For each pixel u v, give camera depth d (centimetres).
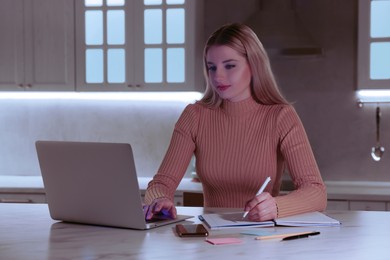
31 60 372
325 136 384
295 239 136
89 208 154
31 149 415
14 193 350
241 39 192
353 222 160
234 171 201
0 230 152
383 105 377
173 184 199
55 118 412
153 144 405
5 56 374
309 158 192
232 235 142
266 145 200
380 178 379
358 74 356
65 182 156
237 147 202
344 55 379
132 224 149
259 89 202
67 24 368
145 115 405
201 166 207
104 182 149
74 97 407
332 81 381
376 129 378
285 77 386
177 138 208
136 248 128
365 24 353
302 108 386
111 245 131
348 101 381
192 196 245
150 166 406
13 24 372
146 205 166
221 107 210
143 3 363
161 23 364
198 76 372
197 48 369
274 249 125
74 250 126
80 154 150
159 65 365
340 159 383
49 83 372
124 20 366
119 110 407
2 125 416
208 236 140
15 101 414
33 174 417
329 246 129
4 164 418
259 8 383
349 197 325
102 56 368
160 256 120
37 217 173
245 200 203
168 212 164
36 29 371
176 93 381
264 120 202
